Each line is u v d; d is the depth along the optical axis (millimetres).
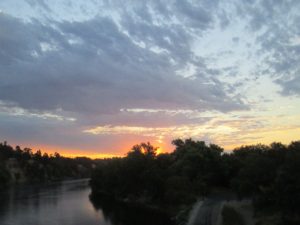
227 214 81062
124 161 135750
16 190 194500
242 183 87062
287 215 65750
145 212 105688
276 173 75562
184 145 173750
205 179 143375
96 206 121125
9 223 88125
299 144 82875
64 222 89750
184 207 98625
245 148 158000
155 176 117562
